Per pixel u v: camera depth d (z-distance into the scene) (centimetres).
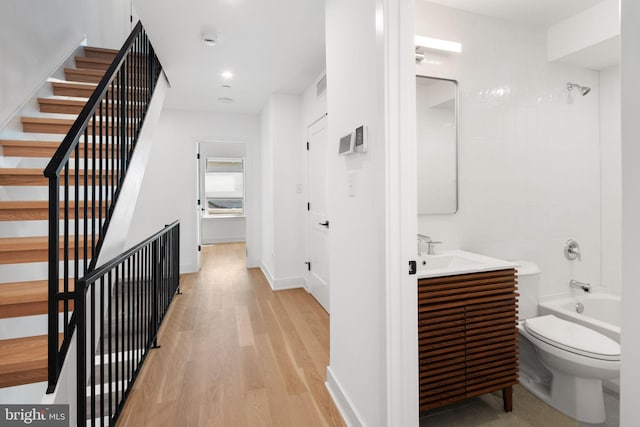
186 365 224
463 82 225
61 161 138
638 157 53
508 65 237
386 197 127
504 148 237
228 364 226
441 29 217
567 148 255
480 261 190
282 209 418
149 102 296
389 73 127
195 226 490
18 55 238
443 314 157
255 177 518
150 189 471
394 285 128
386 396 128
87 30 348
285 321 304
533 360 210
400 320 129
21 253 179
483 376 165
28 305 160
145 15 236
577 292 256
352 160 162
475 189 230
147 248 241
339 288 182
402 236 129
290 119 418
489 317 167
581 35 226
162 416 172
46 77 272
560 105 252
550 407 182
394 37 127
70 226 212
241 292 397
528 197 244
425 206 218
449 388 158
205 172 786
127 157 243
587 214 262
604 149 263
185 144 484
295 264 422
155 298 253
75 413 165
